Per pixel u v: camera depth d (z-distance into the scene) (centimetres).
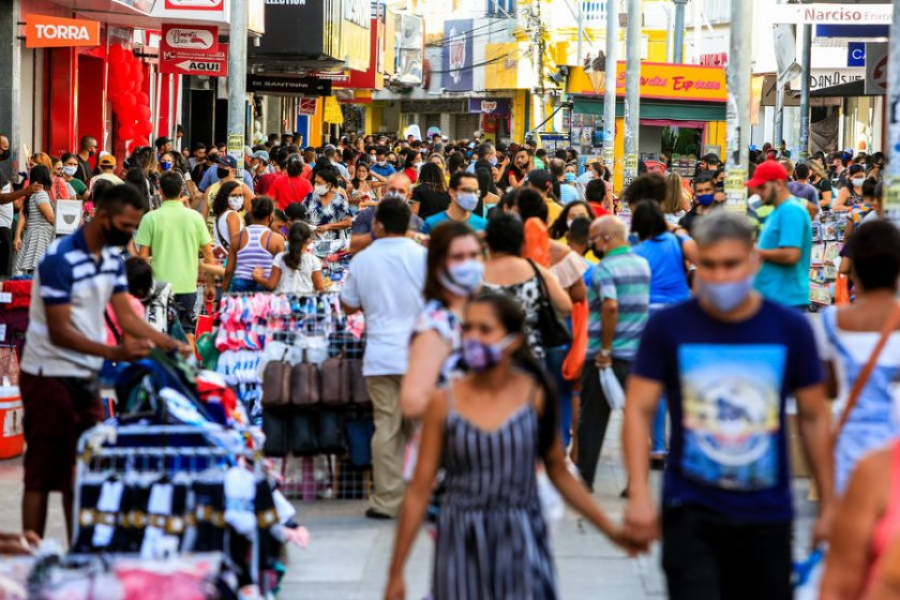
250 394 2705
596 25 18688
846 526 1102
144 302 2655
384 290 2434
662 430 2839
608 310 2598
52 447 2039
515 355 1457
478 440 1416
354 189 6669
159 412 1817
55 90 7275
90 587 1363
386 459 2497
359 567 2195
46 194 4716
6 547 1575
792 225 2841
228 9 6925
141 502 1759
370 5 12144
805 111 9725
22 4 6041
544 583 1436
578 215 3067
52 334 1972
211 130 10744
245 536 1786
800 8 6109
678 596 1429
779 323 1432
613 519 2472
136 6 6588
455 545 1421
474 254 1688
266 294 2697
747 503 1420
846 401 1688
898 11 2089
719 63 13762
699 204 3709
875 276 1678
